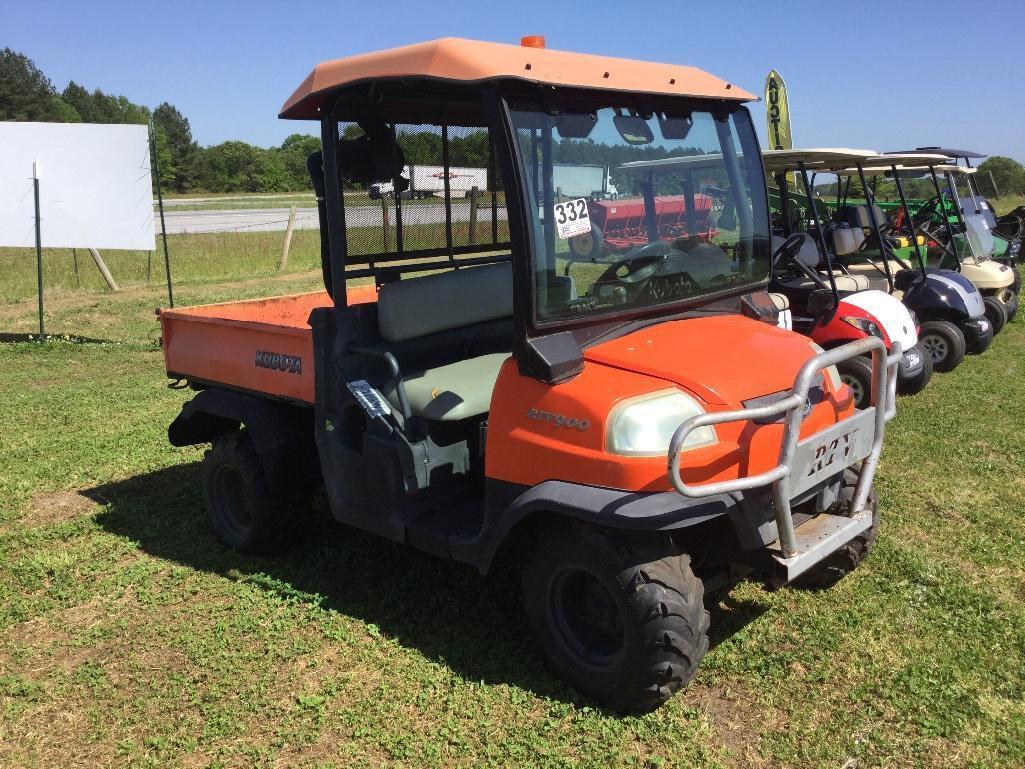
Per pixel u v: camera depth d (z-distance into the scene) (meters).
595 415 2.98
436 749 3.01
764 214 3.91
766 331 3.56
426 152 4.16
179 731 3.20
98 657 3.70
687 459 2.91
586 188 3.22
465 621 3.87
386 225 4.02
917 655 3.51
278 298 5.70
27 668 3.63
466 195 4.42
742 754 2.98
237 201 50.19
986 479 5.48
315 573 4.41
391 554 4.59
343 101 3.73
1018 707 3.19
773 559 3.10
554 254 3.11
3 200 11.70
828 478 3.37
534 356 3.09
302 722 3.21
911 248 10.02
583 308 3.21
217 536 4.79
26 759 3.07
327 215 3.79
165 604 4.13
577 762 2.94
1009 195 31.50
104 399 7.98
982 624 3.73
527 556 3.32
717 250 3.70
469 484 3.88
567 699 3.29
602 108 3.29
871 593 4.02
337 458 3.95
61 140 11.61
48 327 12.27
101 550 4.73
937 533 4.68
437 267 4.28
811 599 3.97
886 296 7.29
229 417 4.52
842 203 10.88
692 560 3.40
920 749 2.97
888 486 5.36
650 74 3.44
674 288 3.52
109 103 88.25
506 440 3.23
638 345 3.28
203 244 23.27
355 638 3.74
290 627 3.86
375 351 3.77
